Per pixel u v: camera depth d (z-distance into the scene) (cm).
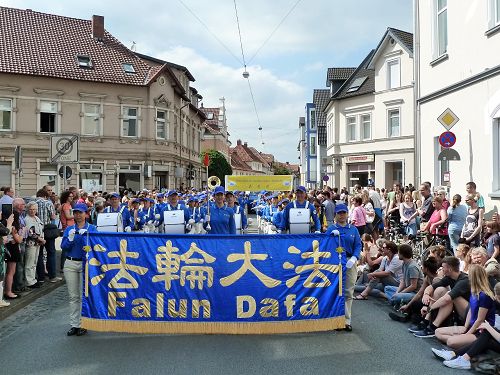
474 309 681
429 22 1689
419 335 764
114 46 3931
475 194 1155
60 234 1253
